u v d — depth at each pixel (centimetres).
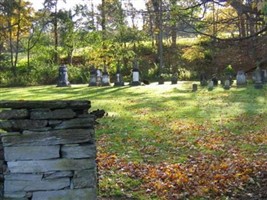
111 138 1234
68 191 420
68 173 421
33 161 416
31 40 4150
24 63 4059
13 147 414
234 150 1050
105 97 2238
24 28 4081
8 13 3647
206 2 719
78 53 4366
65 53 4125
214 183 747
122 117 1606
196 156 1002
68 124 422
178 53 3934
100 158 964
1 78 3600
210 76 3328
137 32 3650
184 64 3791
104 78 3019
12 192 414
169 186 738
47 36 4309
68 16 3931
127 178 793
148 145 1133
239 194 696
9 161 414
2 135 413
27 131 416
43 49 4131
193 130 1353
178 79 3541
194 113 1689
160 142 1175
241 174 793
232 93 2266
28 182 415
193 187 734
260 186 732
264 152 1012
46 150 418
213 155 1007
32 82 3562
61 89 2745
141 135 1279
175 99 2105
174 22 795
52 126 421
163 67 3800
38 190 416
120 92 2480
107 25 3788
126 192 714
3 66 3884
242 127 1374
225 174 802
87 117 426
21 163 415
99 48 3747
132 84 2948
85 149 424
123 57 3919
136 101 2055
